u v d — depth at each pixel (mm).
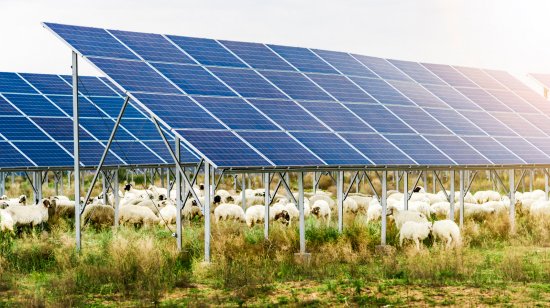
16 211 27156
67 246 22688
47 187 55125
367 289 17141
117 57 22969
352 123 25125
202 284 18062
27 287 17781
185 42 25844
